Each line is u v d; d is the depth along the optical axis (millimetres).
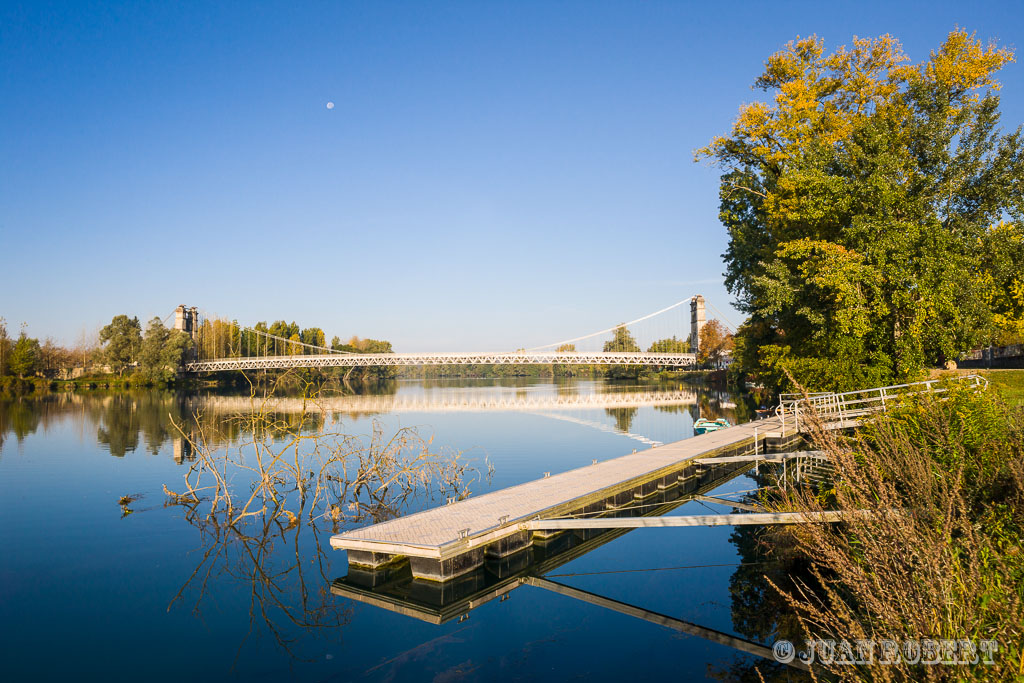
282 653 7105
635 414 38844
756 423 23594
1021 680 3518
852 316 19891
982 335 20672
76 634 7641
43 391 65375
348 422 33344
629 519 10172
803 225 22891
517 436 27562
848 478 4715
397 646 7277
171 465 19406
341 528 12352
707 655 6879
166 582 9469
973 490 6848
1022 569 4816
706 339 82688
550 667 6672
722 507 14297
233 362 81250
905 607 3912
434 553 9117
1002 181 21359
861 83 24766
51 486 16297
